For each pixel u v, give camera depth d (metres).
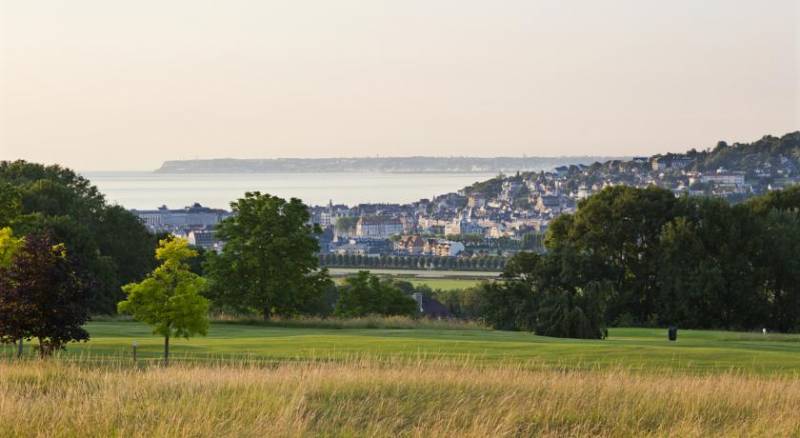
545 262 66.81
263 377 21.41
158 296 32.88
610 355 31.48
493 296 59.31
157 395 19.52
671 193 82.81
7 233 35.31
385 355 30.91
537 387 20.95
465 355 31.00
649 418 18.75
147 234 89.81
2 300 29.08
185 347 34.69
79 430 16.69
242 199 65.56
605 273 79.19
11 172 95.00
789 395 20.36
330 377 21.53
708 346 38.62
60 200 81.56
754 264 77.81
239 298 64.50
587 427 17.91
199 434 16.39
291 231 65.56
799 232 78.00
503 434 16.86
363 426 17.89
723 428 18.03
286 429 16.77
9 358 28.31
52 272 29.41
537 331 47.16
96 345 35.91
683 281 75.19
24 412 17.28
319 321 54.34
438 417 18.00
